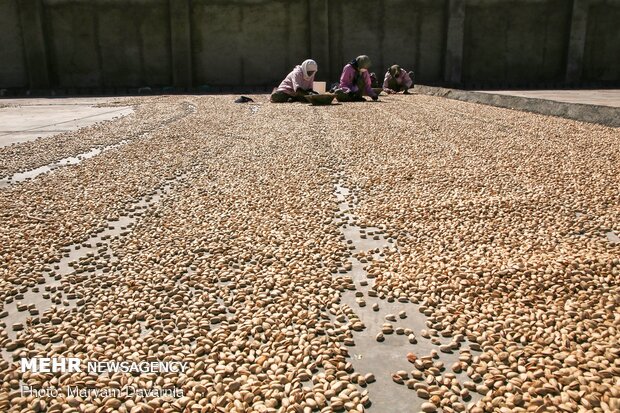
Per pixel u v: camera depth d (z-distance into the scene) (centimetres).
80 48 1959
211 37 1984
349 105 1192
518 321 234
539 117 940
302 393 191
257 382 196
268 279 282
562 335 222
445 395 191
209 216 391
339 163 564
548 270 283
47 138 766
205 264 304
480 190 451
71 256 328
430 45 2012
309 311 249
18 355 220
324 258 314
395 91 1638
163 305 258
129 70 1988
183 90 1955
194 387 195
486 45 2014
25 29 1905
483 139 701
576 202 414
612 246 324
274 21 1980
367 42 2008
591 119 860
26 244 344
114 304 259
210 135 766
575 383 190
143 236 354
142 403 188
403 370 208
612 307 246
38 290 281
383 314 252
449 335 232
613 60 2031
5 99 1733
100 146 700
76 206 426
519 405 185
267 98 1495
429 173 511
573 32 1973
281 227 366
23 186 491
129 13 1941
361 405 186
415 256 313
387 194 443
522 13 1988
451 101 1309
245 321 242
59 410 186
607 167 524
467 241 335
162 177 512
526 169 523
